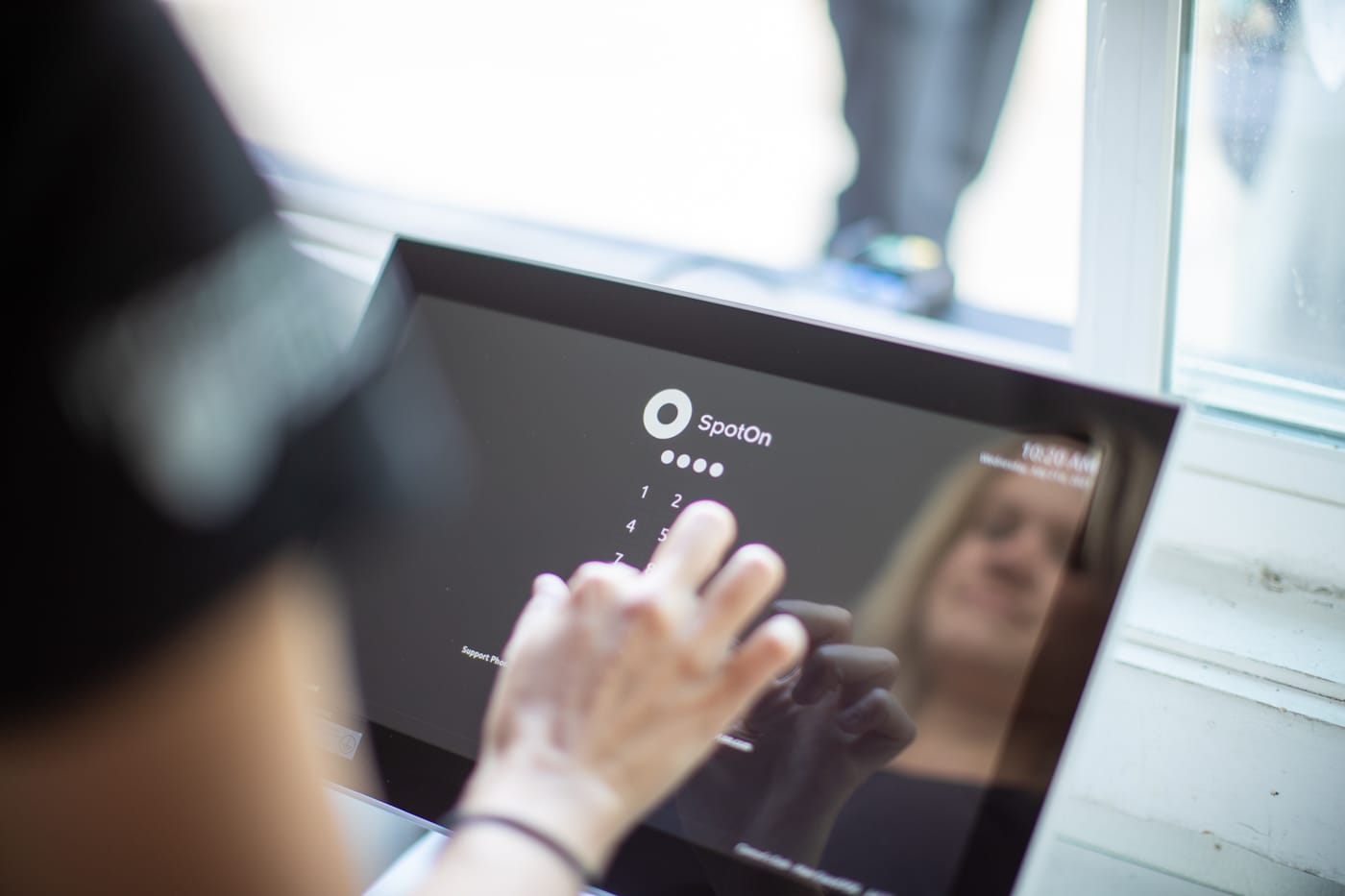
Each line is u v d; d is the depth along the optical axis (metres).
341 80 1.25
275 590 0.37
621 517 0.66
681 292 0.69
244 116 1.24
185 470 0.35
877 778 0.58
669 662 0.45
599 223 1.19
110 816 0.37
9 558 0.33
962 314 1.16
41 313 0.33
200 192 0.35
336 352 0.40
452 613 0.67
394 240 0.75
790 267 1.19
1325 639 0.76
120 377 0.34
